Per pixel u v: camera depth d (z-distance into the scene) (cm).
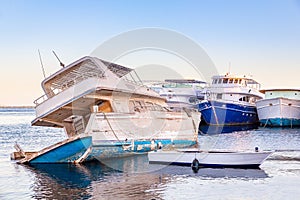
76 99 2241
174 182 1750
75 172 2002
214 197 1495
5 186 1706
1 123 8550
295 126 5284
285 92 5438
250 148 3011
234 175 1908
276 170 2030
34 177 1894
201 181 1769
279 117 5178
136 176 1883
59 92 2292
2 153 2908
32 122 2452
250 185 1683
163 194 1537
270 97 5503
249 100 5709
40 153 2255
